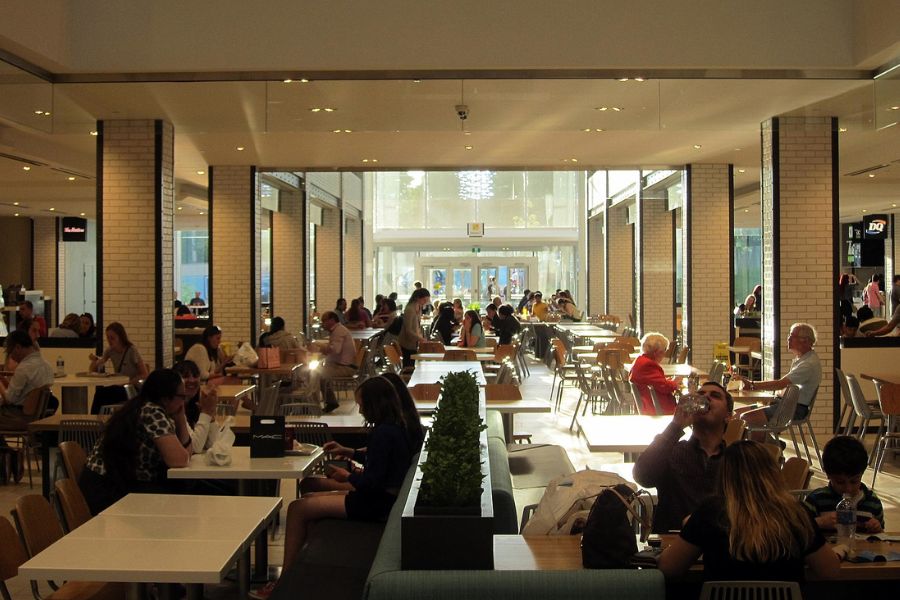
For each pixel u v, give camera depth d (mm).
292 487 8164
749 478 3312
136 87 9125
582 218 28156
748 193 18469
